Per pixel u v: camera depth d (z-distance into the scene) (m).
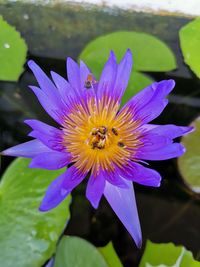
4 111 0.42
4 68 0.41
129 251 0.38
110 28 0.46
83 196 0.39
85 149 0.34
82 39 0.45
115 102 0.35
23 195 0.36
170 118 0.42
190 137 0.39
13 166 0.36
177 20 0.46
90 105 0.35
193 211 0.39
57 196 0.31
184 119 0.42
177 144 0.32
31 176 0.36
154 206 0.39
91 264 0.34
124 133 0.35
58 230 0.35
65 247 0.35
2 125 0.41
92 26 0.46
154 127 0.34
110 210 0.39
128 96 0.39
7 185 0.36
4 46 0.41
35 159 0.31
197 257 0.37
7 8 0.45
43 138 0.32
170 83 0.33
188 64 0.42
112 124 0.35
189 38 0.43
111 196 0.33
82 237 0.38
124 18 0.46
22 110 0.42
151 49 0.42
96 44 0.42
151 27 0.46
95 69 0.41
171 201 0.40
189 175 0.39
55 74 0.34
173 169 0.40
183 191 0.40
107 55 0.41
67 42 0.45
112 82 0.35
